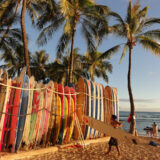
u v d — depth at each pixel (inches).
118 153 221.6
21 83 214.4
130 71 486.0
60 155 211.9
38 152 213.6
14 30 600.7
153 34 463.8
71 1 484.4
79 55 963.3
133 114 461.4
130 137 215.6
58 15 490.0
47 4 470.0
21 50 617.6
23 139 215.0
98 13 489.4
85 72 960.3
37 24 504.4
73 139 305.9
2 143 201.8
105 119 350.0
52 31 507.5
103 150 246.7
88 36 530.0
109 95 384.5
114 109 383.2
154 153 242.4
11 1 479.8
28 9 492.4
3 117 192.7
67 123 273.6
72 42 513.7
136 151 251.8
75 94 296.7
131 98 472.7
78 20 521.0
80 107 313.3
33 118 225.6
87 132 305.1
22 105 213.5
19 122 208.7
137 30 489.7
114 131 220.5
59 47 536.1
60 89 273.4
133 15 482.3
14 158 186.9
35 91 236.4
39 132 230.2
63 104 265.0
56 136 252.1
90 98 320.5
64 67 919.7
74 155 214.8
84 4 487.8
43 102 238.4
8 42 606.5
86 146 269.1
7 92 199.8
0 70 212.2
